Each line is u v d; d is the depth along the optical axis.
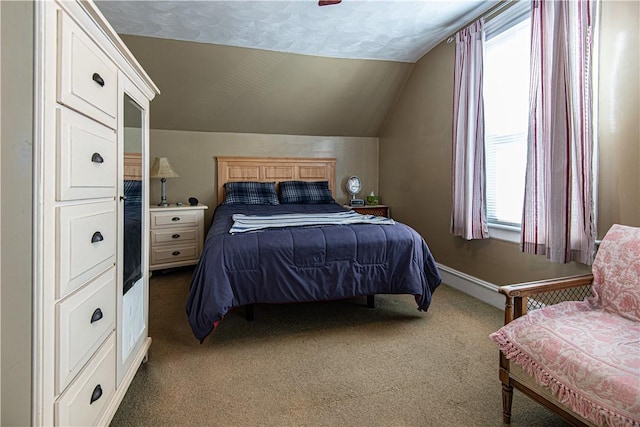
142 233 1.75
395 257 2.42
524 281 2.57
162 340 2.16
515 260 2.65
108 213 1.24
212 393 1.62
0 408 0.81
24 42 0.81
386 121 4.71
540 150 2.29
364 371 1.81
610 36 1.93
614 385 0.98
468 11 2.87
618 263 1.46
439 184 3.56
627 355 1.07
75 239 0.98
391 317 2.54
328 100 4.24
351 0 2.65
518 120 2.66
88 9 1.00
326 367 1.85
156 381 1.71
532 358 1.23
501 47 2.78
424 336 2.23
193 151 4.29
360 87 4.14
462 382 1.72
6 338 0.81
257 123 4.39
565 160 2.09
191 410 1.50
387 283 2.41
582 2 1.99
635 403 0.92
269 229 2.46
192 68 3.53
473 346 2.09
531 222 2.36
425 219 3.82
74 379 0.99
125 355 1.48
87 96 1.04
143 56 3.31
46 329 0.85
